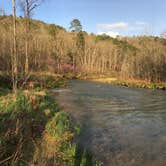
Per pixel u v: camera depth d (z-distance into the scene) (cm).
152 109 1903
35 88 2450
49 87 3047
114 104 2080
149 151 971
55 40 7600
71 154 842
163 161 878
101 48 9206
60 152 852
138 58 5456
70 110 1667
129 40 10312
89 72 7375
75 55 7944
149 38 6025
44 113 1339
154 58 5106
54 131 1041
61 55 7269
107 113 1684
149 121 1492
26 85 2370
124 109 1861
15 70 1948
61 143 931
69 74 6184
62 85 3469
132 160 876
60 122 1155
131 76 5391
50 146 880
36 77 3184
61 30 9406
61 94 2511
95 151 938
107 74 7331
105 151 946
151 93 3073
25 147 820
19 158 710
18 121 960
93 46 8950
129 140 1100
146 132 1243
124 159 881
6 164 664
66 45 8062
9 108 1235
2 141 780
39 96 1847
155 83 4347
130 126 1355
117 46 9569
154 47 5419
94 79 5797
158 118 1582
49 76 4075
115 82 4756
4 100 1467
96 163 816
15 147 786
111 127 1311
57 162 765
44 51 6806
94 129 1244
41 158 757
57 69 6309
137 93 3020
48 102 1694
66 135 1038
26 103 1403
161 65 4956
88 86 3759
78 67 7544
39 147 845
